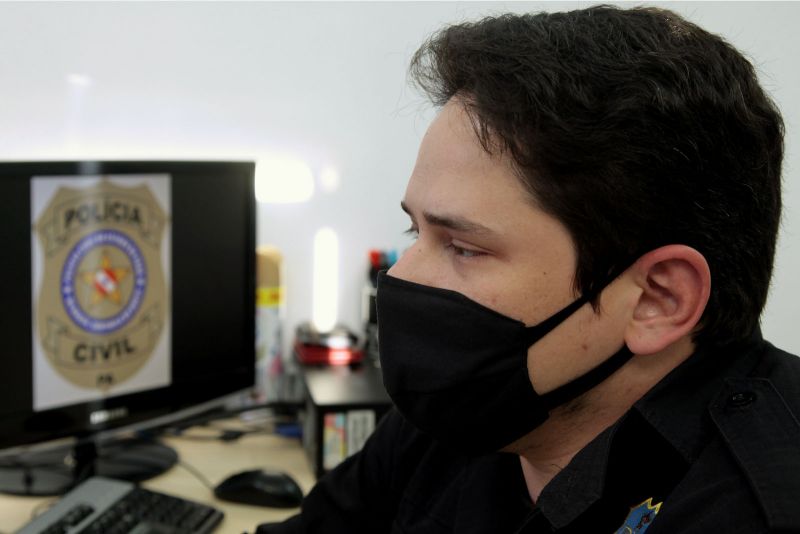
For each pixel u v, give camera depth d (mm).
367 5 1632
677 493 665
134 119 1557
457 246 720
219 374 1494
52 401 1301
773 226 721
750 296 712
